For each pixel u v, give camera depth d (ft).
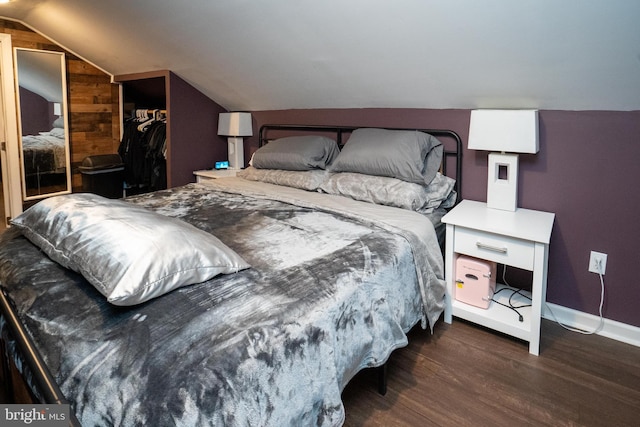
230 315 4.04
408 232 6.72
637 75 6.15
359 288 5.20
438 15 6.54
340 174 9.43
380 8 6.86
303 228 6.80
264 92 11.77
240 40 9.46
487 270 7.41
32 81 13.64
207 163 13.98
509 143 7.49
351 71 9.09
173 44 10.84
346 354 4.91
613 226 7.28
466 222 7.27
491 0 5.88
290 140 11.01
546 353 6.95
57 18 11.86
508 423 5.40
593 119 7.20
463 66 7.53
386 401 5.79
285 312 4.26
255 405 3.63
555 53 6.40
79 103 14.83
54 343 3.64
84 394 3.22
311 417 4.28
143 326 3.73
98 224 4.77
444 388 6.07
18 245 5.72
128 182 15.89
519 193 8.27
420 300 6.69
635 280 7.18
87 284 4.48
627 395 5.93
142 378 3.23
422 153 8.52
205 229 6.73
